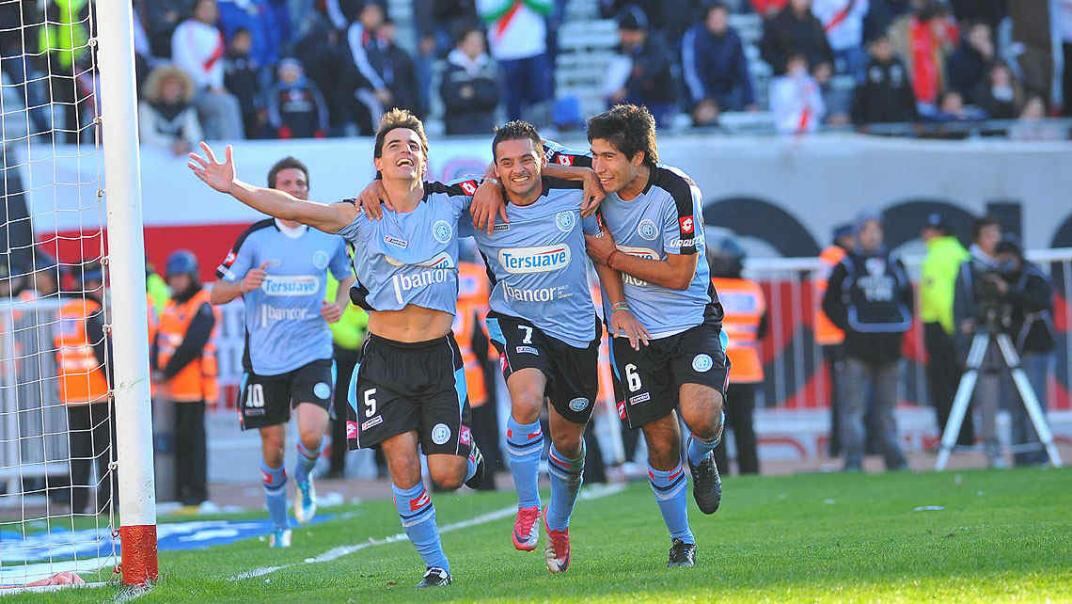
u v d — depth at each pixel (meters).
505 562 24.23
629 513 35.03
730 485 41.19
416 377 20.44
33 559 28.95
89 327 42.75
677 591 17.27
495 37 60.88
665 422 21.42
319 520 37.34
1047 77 64.56
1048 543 21.20
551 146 21.98
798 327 51.38
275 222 31.33
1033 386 47.28
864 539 24.45
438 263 20.48
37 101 51.66
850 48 66.31
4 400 43.34
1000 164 57.00
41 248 49.00
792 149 56.34
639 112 20.84
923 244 56.59
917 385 52.56
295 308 31.19
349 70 58.22
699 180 55.88
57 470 43.34
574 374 21.31
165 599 19.88
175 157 52.06
